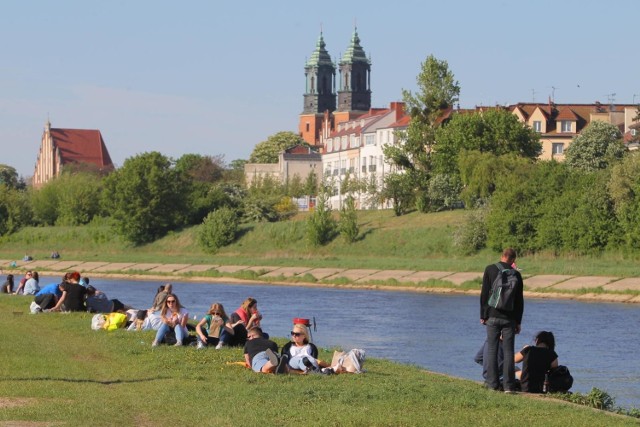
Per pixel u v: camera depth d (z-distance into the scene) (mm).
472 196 125938
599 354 46812
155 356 32500
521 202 111375
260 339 30266
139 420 22000
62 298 48531
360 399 24484
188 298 82938
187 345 35750
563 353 47188
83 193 170250
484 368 28375
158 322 40781
